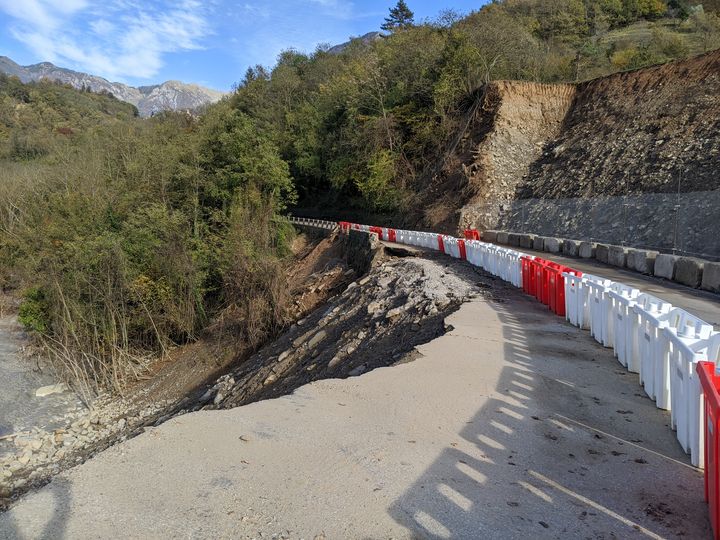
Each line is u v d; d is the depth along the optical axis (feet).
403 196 120.16
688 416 16.19
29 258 100.12
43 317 87.86
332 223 129.39
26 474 51.49
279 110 191.93
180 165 107.65
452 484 14.16
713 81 83.15
